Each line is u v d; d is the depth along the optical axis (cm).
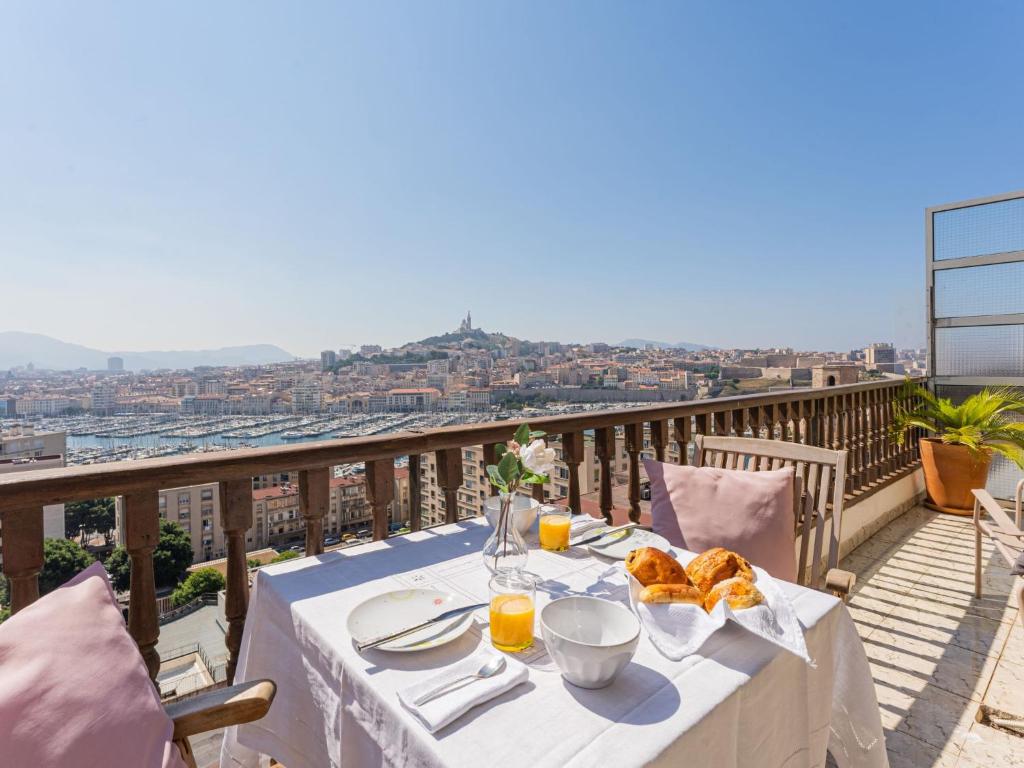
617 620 89
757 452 195
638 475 258
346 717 85
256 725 112
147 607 137
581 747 64
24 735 70
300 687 103
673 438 287
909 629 252
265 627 119
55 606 86
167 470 138
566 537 142
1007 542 243
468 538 155
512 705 73
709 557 109
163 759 77
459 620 97
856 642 115
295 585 119
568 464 236
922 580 307
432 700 73
